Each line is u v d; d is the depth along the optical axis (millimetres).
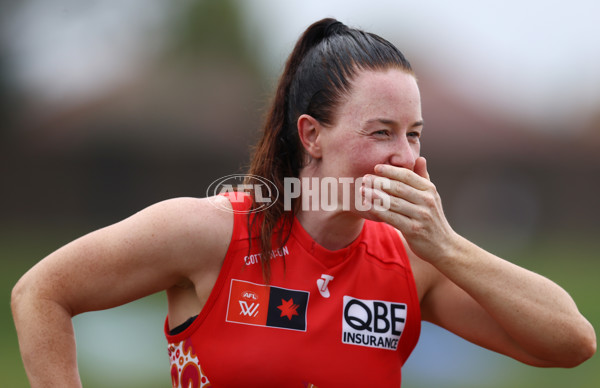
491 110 92688
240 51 92625
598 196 88375
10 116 80812
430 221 8125
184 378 8250
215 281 8211
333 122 8312
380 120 8117
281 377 7977
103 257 7992
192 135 81812
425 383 24422
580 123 94875
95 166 82375
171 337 8414
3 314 37625
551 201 87750
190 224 8133
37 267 8195
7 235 72750
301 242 8484
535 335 8305
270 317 8164
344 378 8141
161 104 84000
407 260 8859
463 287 8328
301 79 8703
